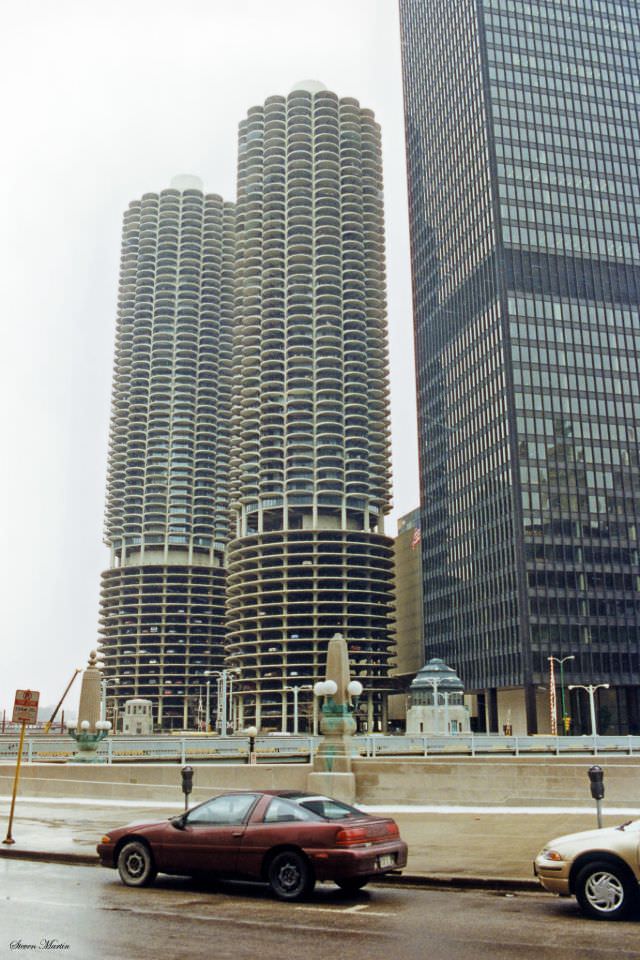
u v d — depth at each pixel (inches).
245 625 6550.2
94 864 690.2
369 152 7819.9
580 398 5275.6
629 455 5241.1
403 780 1107.3
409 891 592.4
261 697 6264.8
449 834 817.5
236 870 570.3
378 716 6343.5
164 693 7283.5
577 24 5964.6
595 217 5620.1
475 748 1851.6
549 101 5777.6
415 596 7391.7
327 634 6289.4
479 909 528.4
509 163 5615.2
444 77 6486.2
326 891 591.8
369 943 436.5
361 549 6535.4
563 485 5113.2
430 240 6643.7
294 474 6707.7
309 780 1104.2
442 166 6456.7
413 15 7258.9
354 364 7047.2
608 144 5772.6
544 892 580.1
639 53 6003.9
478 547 5511.8
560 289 5442.9
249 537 6599.4
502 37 5851.4
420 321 6791.3
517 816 961.5
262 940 442.9
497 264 5457.7
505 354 5285.4
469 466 5718.5
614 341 5413.4
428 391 6540.4
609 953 414.0
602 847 506.6
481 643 5383.9
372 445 6978.4
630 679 4891.7
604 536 5078.7
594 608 4958.2
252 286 7386.8
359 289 7357.3
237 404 7445.9
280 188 7765.8
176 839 593.6
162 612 7554.1
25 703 817.5
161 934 454.9
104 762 1417.3
